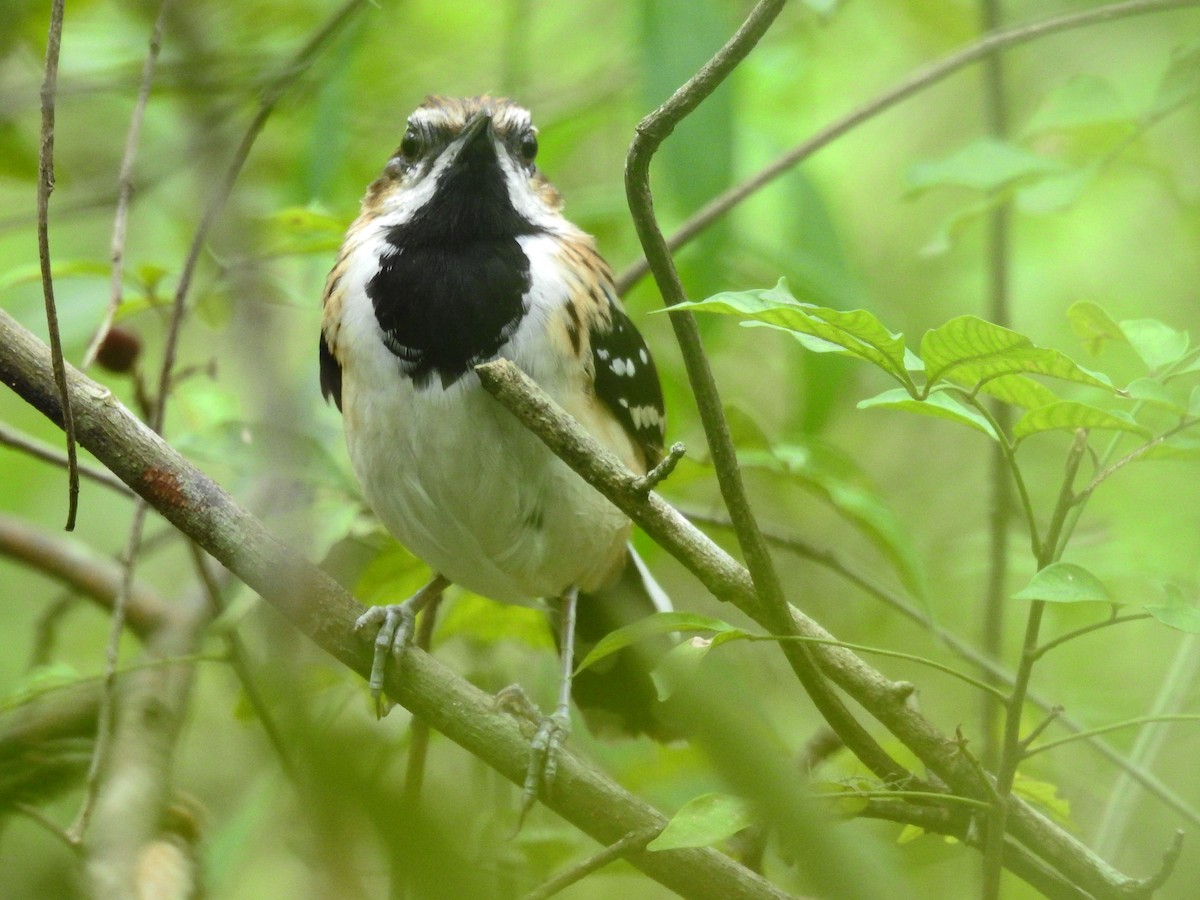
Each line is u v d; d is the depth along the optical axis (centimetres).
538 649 1003
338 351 824
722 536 1041
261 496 968
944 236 973
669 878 618
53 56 596
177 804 841
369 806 392
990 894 575
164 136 1233
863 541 1287
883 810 622
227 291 925
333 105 977
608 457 581
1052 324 1308
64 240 1284
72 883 695
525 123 886
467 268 809
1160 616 527
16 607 1311
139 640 992
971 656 901
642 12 930
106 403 628
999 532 996
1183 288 1299
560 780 654
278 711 678
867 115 903
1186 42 939
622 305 902
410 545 838
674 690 569
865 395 1362
